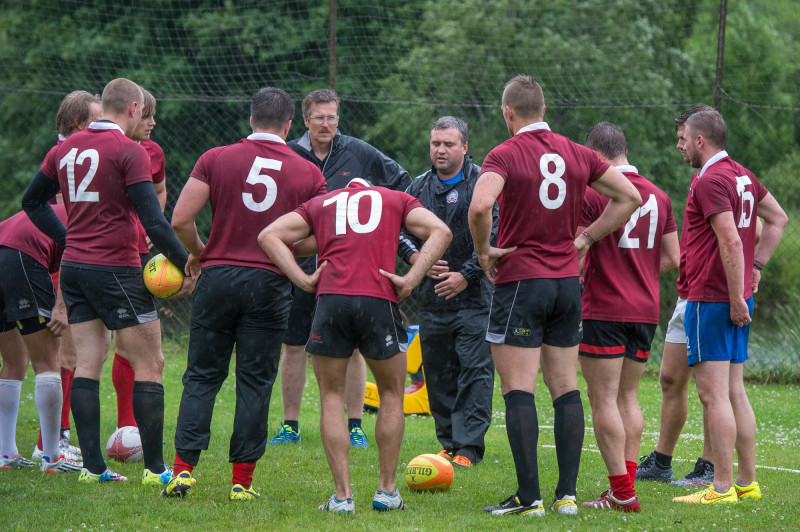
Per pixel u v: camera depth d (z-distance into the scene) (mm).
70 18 55719
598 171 15953
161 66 53000
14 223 19000
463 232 21375
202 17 53531
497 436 25703
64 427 21844
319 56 52062
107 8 55219
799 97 54719
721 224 17266
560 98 52031
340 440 15883
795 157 49031
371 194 16125
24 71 55812
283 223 15836
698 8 59562
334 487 18203
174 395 30984
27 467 19531
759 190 18875
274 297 16438
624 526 15109
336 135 24391
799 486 19281
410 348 29703
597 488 18766
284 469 20062
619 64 54719
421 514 15930
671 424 19828
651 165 48812
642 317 17172
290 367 23500
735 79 56000
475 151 49688
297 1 52656
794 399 32812
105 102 17812
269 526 14898
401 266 40531
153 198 16984
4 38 56250
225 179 16266
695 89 54438
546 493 18203
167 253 17078
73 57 54125
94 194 16984
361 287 15477
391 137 48469
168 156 47469
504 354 15836
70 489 17281
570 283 15781
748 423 18031
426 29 57469
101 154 16969
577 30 58250
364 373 23766
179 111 47562
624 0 57625
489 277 16328
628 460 17969
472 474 20094
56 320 18562
